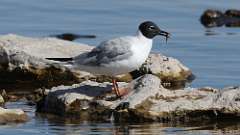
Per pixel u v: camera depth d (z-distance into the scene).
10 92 17.88
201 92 15.70
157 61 19.39
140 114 14.95
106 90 15.90
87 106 15.44
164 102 15.24
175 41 23.41
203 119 15.13
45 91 16.53
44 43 20.06
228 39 23.98
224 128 14.61
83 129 14.46
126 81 18.88
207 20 27.08
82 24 25.98
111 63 15.44
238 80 19.03
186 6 28.75
